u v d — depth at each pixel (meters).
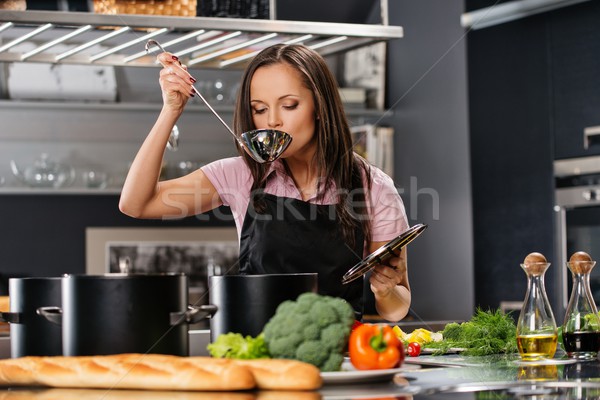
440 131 5.15
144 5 2.71
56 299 1.67
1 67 5.28
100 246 5.71
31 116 5.54
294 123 2.28
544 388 1.42
